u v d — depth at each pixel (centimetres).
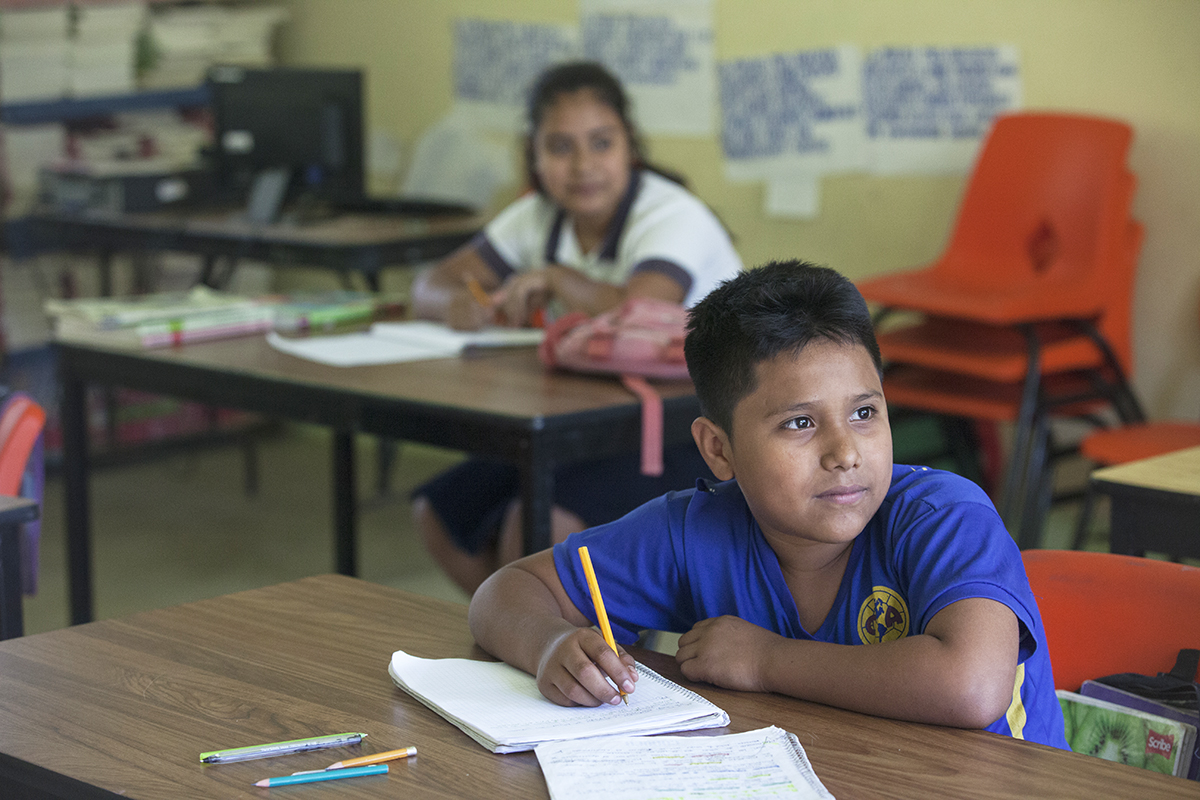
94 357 255
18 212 416
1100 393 293
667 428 209
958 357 286
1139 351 323
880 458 99
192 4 477
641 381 214
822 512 99
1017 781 82
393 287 469
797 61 367
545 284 253
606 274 259
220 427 473
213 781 82
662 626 114
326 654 107
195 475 447
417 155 460
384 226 373
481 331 257
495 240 279
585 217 260
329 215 388
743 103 380
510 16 427
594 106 252
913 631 99
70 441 264
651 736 89
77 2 420
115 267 444
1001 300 283
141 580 340
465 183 446
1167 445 254
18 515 150
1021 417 278
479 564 250
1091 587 116
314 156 384
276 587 125
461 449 203
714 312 104
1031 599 97
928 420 327
